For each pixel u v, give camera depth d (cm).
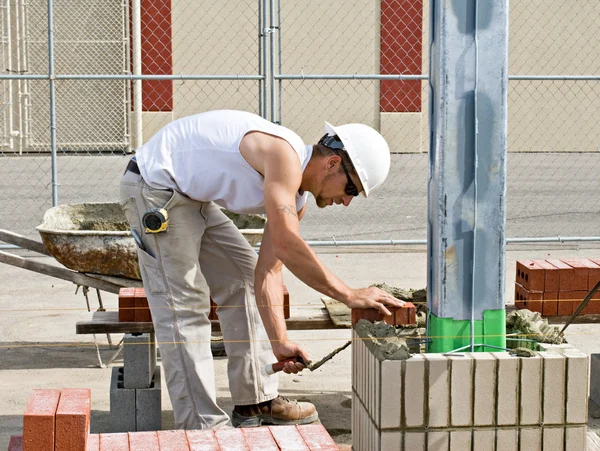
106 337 777
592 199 1605
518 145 2248
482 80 422
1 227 1319
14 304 883
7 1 1981
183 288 489
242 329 534
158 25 2034
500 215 430
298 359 468
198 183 477
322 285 443
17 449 349
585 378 409
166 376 496
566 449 413
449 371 402
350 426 573
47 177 1798
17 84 2042
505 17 419
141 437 374
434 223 439
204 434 377
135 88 2009
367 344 425
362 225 1340
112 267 662
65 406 335
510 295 907
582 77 999
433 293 445
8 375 669
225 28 2080
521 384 407
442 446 407
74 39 2041
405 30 2141
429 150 448
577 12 2189
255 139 462
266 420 550
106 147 2091
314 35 2120
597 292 596
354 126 465
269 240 489
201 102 2102
